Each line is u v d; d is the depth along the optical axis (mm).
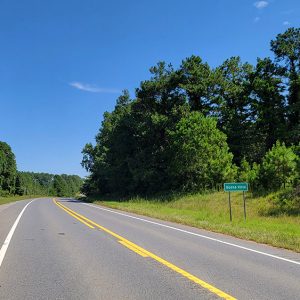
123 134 60750
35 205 42906
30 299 6938
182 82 56531
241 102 60188
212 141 47531
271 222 22000
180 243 13969
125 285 7914
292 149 40812
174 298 6996
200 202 36844
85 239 14727
